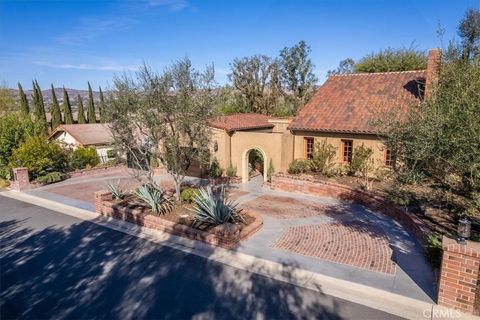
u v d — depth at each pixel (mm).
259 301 7984
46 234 12945
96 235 12688
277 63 40250
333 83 24469
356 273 9172
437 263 9117
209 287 8672
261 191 19422
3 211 16484
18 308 7945
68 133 35031
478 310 7172
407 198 13148
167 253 10859
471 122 6805
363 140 19344
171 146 13773
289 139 21672
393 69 33750
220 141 22438
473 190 7879
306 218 14188
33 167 22016
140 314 7586
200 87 13633
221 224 11703
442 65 9797
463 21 13172
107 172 26859
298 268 9547
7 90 52156
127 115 13930
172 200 15031
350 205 16047
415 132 8297
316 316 7355
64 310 7812
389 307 7617
